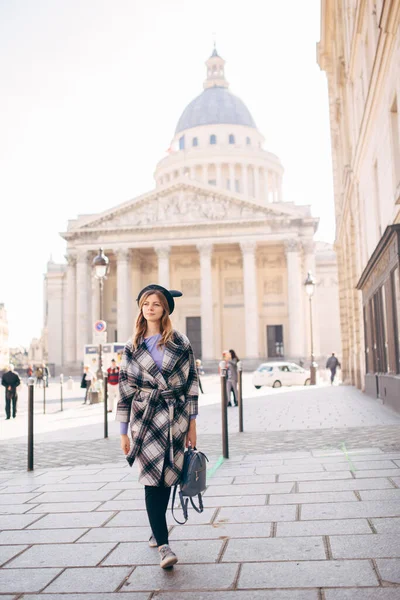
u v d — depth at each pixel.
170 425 5.41
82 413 25.58
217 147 112.75
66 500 8.11
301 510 6.94
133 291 88.19
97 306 87.50
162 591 4.75
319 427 15.43
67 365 83.31
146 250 87.00
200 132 117.12
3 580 5.14
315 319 82.06
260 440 13.39
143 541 6.11
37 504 7.93
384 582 4.64
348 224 34.31
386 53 16.95
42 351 119.62
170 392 5.49
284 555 5.42
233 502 7.53
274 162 116.25
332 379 42.84
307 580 4.79
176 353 5.60
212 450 12.12
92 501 7.98
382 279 20.38
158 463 5.32
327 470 9.21
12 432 17.94
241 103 123.06
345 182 32.81
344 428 14.88
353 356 36.06
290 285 78.75
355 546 5.53
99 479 9.55
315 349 81.69
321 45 40.53
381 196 21.19
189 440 5.72
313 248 80.62
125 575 5.15
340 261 43.47
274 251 88.06
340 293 43.38
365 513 6.62
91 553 5.79
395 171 17.73
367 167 24.80
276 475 9.08
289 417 18.66
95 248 82.88
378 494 7.45
